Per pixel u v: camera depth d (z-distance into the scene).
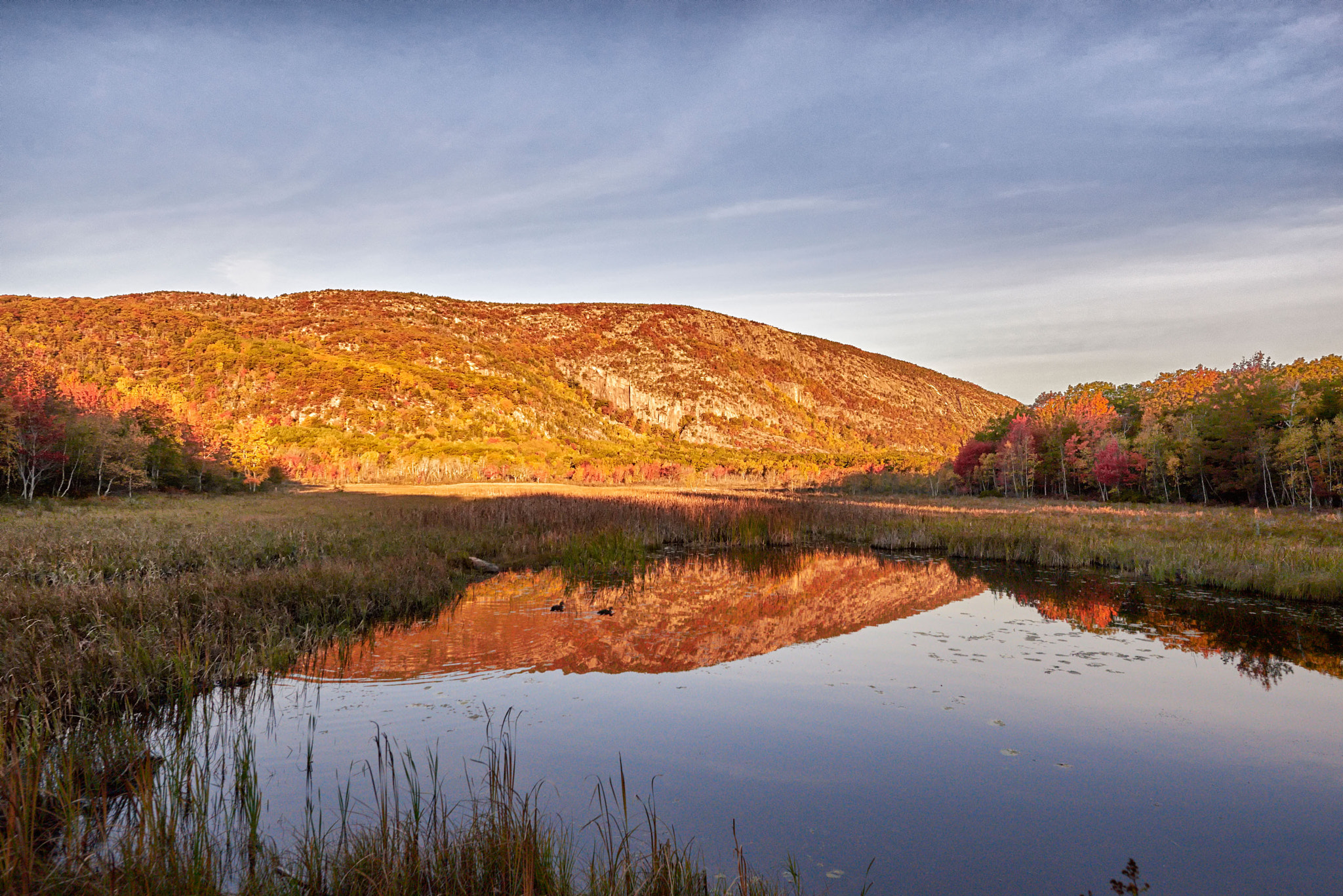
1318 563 14.25
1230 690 7.75
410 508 27.22
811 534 24.27
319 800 4.79
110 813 4.54
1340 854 4.45
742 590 13.86
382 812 3.87
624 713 6.75
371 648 8.96
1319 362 58.53
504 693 7.29
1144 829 4.74
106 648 6.95
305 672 7.82
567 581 14.43
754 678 8.00
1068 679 8.10
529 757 5.65
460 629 10.11
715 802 5.00
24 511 25.84
